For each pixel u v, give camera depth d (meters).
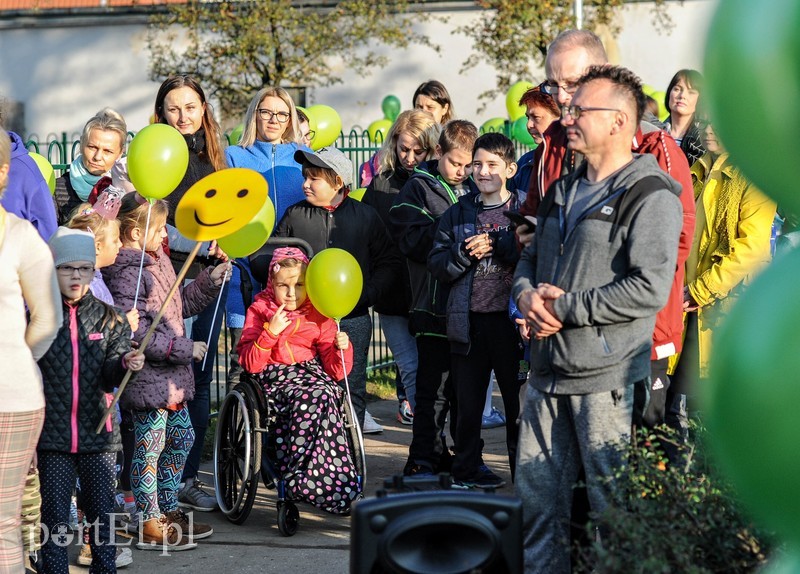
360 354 6.99
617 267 4.12
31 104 27.47
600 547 3.58
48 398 4.80
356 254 6.91
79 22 26.89
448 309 6.29
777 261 2.72
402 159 7.47
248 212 5.36
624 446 4.12
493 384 10.04
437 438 6.78
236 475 6.27
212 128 6.98
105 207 6.08
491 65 24.27
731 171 5.65
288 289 6.10
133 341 5.52
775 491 2.60
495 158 6.18
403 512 3.56
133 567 5.46
